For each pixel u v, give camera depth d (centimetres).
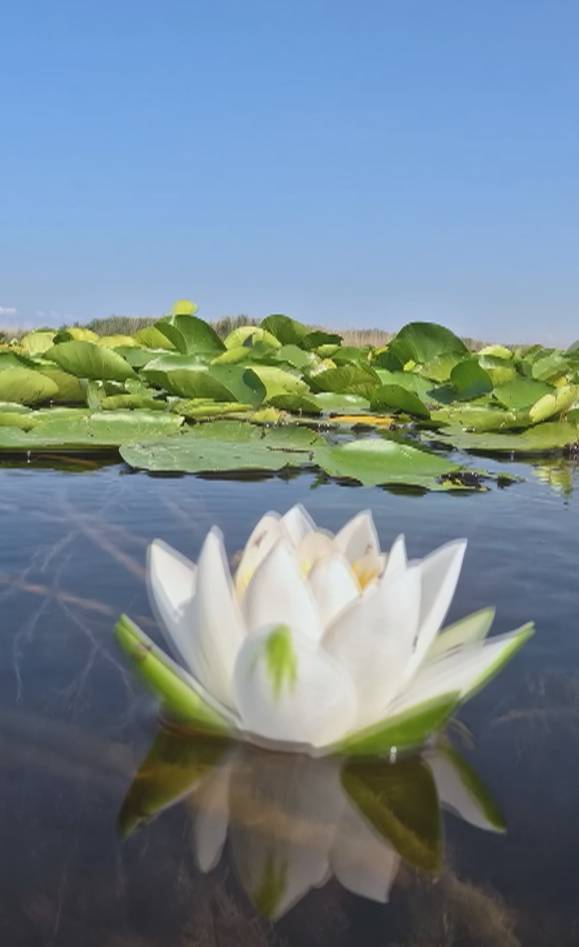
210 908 31
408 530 86
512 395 213
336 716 42
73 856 34
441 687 44
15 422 151
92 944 29
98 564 71
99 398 192
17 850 34
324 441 149
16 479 113
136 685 49
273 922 31
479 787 40
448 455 154
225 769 41
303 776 41
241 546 77
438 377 266
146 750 42
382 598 41
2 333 446
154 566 49
